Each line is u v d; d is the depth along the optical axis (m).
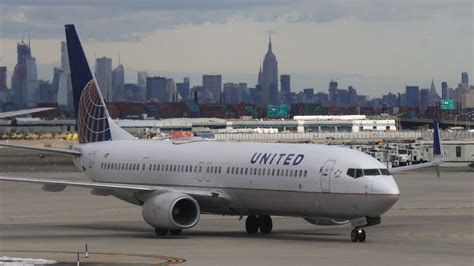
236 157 98.25
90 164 115.56
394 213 124.31
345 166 88.56
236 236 96.25
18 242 90.00
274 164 93.81
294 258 74.94
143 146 110.69
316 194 89.88
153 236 96.56
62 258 76.00
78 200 149.88
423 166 106.19
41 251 81.75
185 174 102.69
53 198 153.62
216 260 73.81
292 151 94.06
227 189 98.00
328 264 70.88
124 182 110.50
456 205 137.12
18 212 129.25
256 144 99.19
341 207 88.62
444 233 97.56
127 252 80.56
